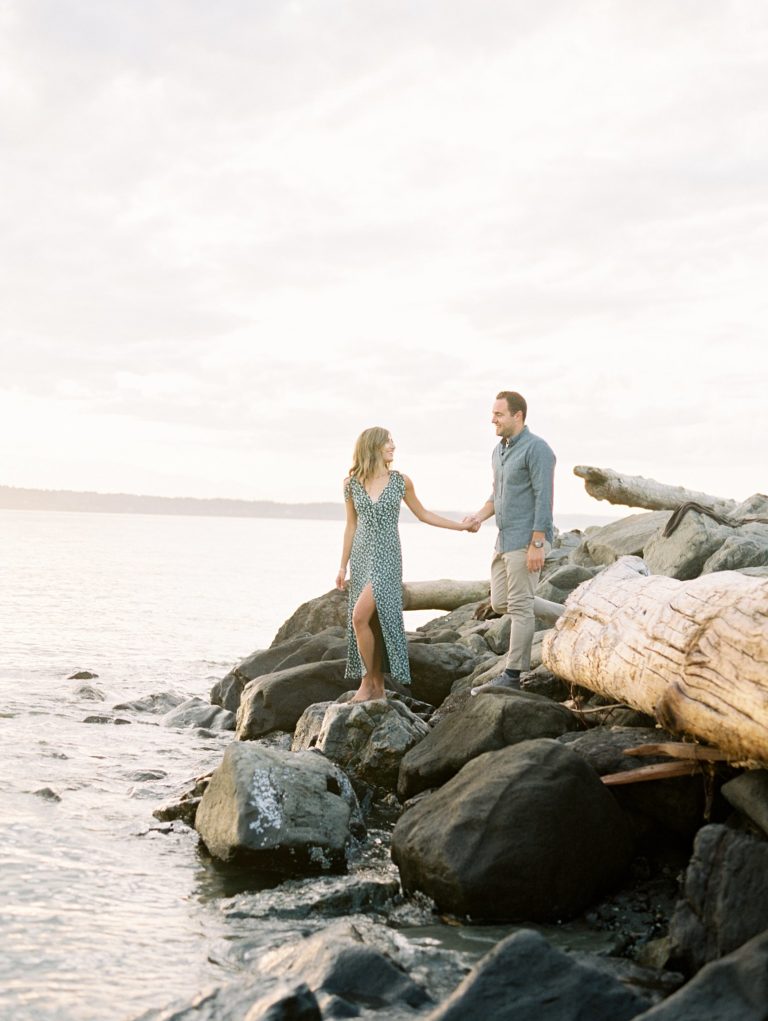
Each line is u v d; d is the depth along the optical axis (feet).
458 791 18.04
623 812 17.72
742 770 16.87
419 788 22.54
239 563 191.52
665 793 17.94
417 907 17.13
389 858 20.10
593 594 23.89
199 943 15.35
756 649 15.33
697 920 14.08
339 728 25.20
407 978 12.73
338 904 17.06
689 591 18.94
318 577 152.87
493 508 28.43
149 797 24.52
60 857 19.34
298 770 20.80
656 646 18.92
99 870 18.76
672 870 17.56
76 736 32.58
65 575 133.59
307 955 13.56
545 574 47.26
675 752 17.25
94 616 81.25
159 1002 13.14
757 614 15.71
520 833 16.48
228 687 39.73
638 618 20.51
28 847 19.81
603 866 16.85
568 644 23.56
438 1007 11.59
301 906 16.84
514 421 27.02
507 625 36.47
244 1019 11.72
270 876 18.81
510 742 21.48
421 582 48.91
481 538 517.96
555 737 21.42
